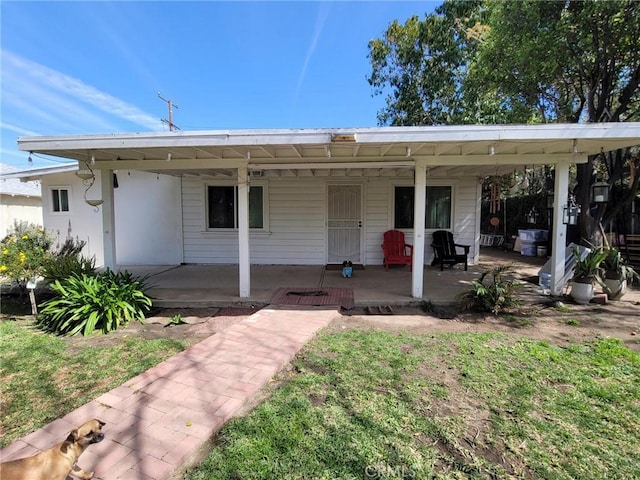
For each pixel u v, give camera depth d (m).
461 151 5.29
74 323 4.44
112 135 4.51
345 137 4.29
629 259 8.43
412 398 2.70
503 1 7.24
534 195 12.77
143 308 5.16
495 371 3.14
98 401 2.64
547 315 4.84
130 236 9.23
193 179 9.01
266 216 8.96
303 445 2.16
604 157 8.09
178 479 1.89
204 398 2.66
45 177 9.34
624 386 2.86
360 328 4.42
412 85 13.88
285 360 3.37
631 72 7.01
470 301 5.04
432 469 1.96
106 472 1.89
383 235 8.81
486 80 8.38
